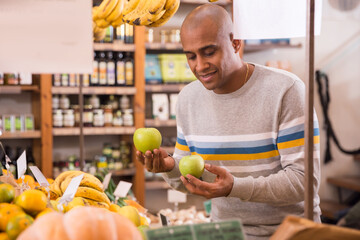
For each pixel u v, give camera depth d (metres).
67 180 1.37
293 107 1.40
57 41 1.17
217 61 1.37
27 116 3.84
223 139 1.53
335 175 4.97
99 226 0.73
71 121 3.92
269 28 1.40
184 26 1.38
